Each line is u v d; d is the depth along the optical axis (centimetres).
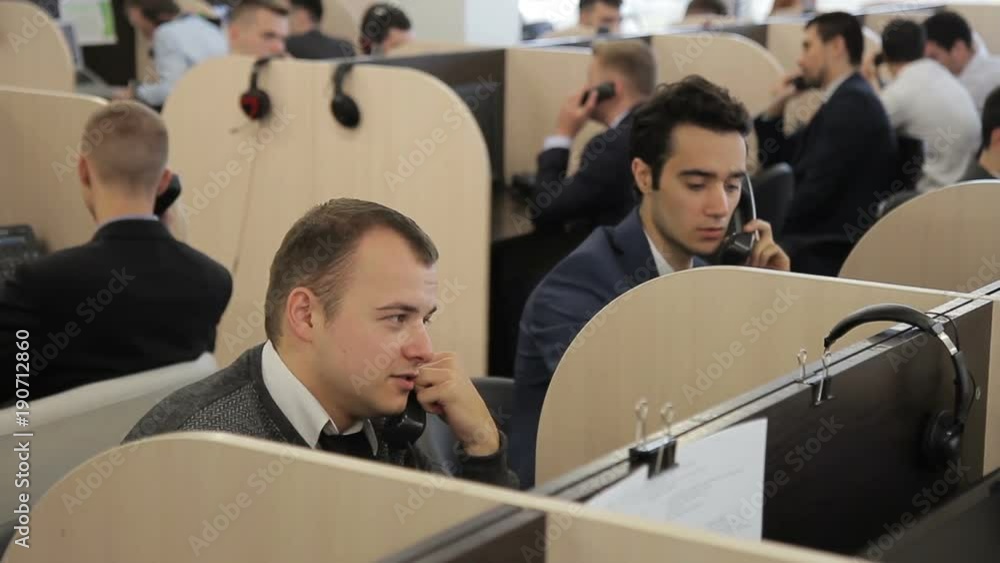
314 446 212
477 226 483
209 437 162
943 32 803
